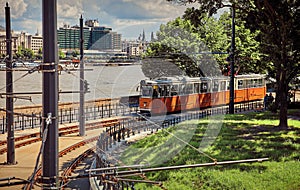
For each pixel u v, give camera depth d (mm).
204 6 21031
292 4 19438
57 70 5117
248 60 34438
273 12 19641
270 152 14914
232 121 22812
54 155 5117
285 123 20750
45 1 5035
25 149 18984
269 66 28562
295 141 17016
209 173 12258
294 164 13289
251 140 17203
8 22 15289
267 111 28766
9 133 16109
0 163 16188
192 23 21703
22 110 27828
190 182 11758
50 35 5047
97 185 11102
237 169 12781
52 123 5082
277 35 20484
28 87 44250
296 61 20766
